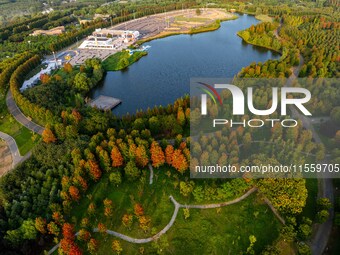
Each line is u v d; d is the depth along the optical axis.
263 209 137.38
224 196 139.12
